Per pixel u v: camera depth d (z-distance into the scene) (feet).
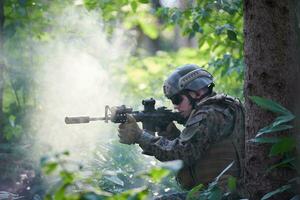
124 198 17.74
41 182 34.01
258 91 24.03
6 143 39.32
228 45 42.42
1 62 40.45
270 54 23.90
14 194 32.55
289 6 24.03
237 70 39.88
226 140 27.55
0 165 35.37
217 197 24.00
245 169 24.67
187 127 27.73
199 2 41.24
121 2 47.11
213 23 41.34
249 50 24.22
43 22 45.91
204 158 27.73
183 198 27.61
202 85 28.55
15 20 44.09
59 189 17.56
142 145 28.04
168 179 34.22
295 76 24.07
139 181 34.42
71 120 27.58
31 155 36.78
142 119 28.81
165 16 42.98
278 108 22.48
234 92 43.21
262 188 24.07
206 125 27.40
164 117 29.01
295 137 23.57
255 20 24.00
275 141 22.48
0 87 40.04
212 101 27.89
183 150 27.48
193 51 67.51
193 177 28.12
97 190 17.93
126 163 35.99
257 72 24.03
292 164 23.15
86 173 26.40
